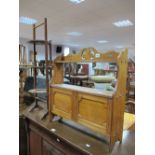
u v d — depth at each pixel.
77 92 1.53
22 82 3.01
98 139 1.47
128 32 7.04
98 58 1.40
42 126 1.77
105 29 6.55
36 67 2.50
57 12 4.58
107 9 4.29
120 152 1.26
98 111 1.35
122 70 1.32
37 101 2.46
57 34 7.69
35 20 5.36
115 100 1.26
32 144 2.08
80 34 7.66
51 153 1.71
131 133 1.61
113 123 1.27
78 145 1.36
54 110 1.84
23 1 3.83
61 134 1.56
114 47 12.48
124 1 3.77
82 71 6.59
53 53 11.52
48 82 1.99
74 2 3.90
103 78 3.31
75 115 1.58
